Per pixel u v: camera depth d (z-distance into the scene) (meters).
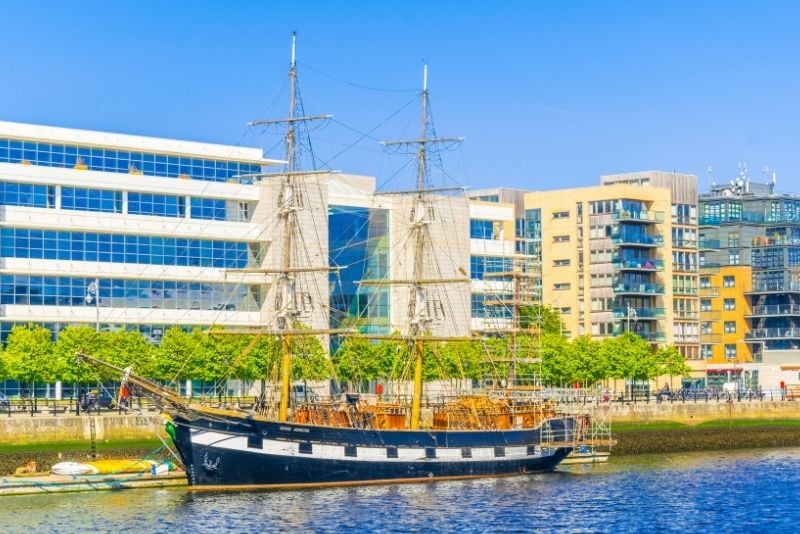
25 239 172.62
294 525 111.06
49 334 162.25
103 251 177.88
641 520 118.25
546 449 150.00
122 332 164.25
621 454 177.00
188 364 165.12
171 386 171.88
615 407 192.75
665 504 127.19
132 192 180.50
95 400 164.25
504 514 119.38
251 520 112.56
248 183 190.38
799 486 140.88
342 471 132.75
